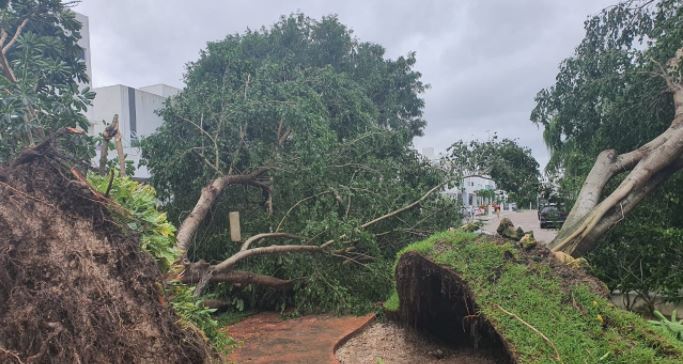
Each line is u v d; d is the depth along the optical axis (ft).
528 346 10.36
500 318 11.38
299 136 23.18
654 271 19.79
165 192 24.21
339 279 21.91
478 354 15.10
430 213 24.34
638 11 24.27
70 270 6.96
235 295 22.57
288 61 32.76
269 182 24.80
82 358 6.27
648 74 22.00
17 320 6.27
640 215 22.24
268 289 22.25
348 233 20.68
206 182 23.66
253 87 25.04
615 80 22.63
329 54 47.42
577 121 25.03
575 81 24.68
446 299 15.58
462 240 14.66
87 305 6.70
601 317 10.84
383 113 51.24
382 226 24.32
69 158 8.39
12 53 17.95
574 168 27.14
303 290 21.59
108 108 42.27
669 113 23.24
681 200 22.65
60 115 14.48
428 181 26.07
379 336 17.79
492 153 25.36
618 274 20.70
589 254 21.12
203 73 27.76
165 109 24.62
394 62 55.01
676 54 21.40
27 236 7.04
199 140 23.95
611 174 20.85
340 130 29.53
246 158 24.81
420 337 17.21
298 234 22.35
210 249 23.43
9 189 7.38
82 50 19.51
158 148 23.77
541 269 12.68
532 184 25.20
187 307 10.12
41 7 18.17
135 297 7.31
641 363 9.50
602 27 25.02
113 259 7.46
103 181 9.60
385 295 21.97
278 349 15.99
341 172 24.73
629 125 23.38
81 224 7.56
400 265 16.19
